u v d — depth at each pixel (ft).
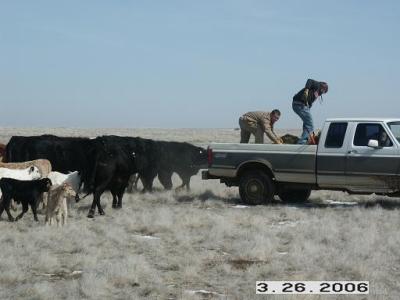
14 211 49.03
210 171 53.67
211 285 28.50
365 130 48.80
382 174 47.60
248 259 33.32
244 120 57.11
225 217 45.44
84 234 39.58
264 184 51.75
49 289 27.04
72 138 55.77
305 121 54.44
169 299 26.35
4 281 28.73
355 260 32.09
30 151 54.85
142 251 35.47
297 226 41.81
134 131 274.57
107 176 47.52
